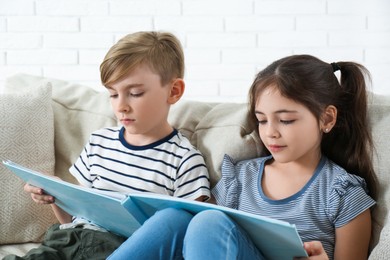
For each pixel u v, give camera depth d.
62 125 1.75
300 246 1.07
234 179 1.49
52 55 2.77
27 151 1.64
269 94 1.33
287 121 1.33
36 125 1.66
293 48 2.78
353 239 1.32
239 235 1.11
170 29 2.77
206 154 1.57
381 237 1.18
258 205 1.42
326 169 1.40
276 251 1.17
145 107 1.48
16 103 1.65
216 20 2.77
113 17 2.76
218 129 1.58
